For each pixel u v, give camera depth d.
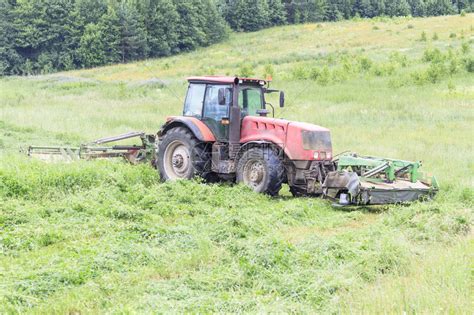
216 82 15.84
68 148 17.05
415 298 7.61
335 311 7.52
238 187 14.74
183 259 9.51
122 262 9.27
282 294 8.16
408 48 69.19
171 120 16.48
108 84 56.47
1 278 8.29
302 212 13.17
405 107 33.66
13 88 54.56
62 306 7.56
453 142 23.28
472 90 38.16
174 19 102.38
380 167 14.20
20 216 11.62
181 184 14.86
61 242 10.52
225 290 8.31
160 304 7.50
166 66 77.56
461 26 85.00
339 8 136.12
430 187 14.51
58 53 96.19
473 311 7.29
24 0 94.62
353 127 27.77
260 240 10.16
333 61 62.78
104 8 98.88
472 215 12.56
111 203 12.93
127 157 17.69
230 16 123.56
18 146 20.38
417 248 10.42
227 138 15.69
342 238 11.08
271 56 77.38
